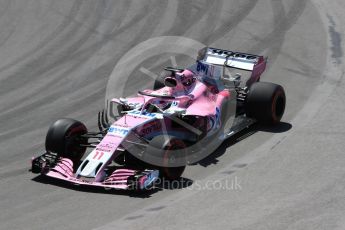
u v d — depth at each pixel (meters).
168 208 37.16
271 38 71.00
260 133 48.41
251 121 48.91
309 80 59.81
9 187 40.88
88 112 54.88
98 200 38.50
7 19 80.81
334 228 34.22
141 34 74.06
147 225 35.09
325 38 70.31
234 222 35.12
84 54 69.75
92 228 34.97
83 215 36.59
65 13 81.50
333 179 40.34
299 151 44.88
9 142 49.19
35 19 80.25
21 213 37.16
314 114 51.88
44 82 62.97
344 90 57.00
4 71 66.31
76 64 67.25
